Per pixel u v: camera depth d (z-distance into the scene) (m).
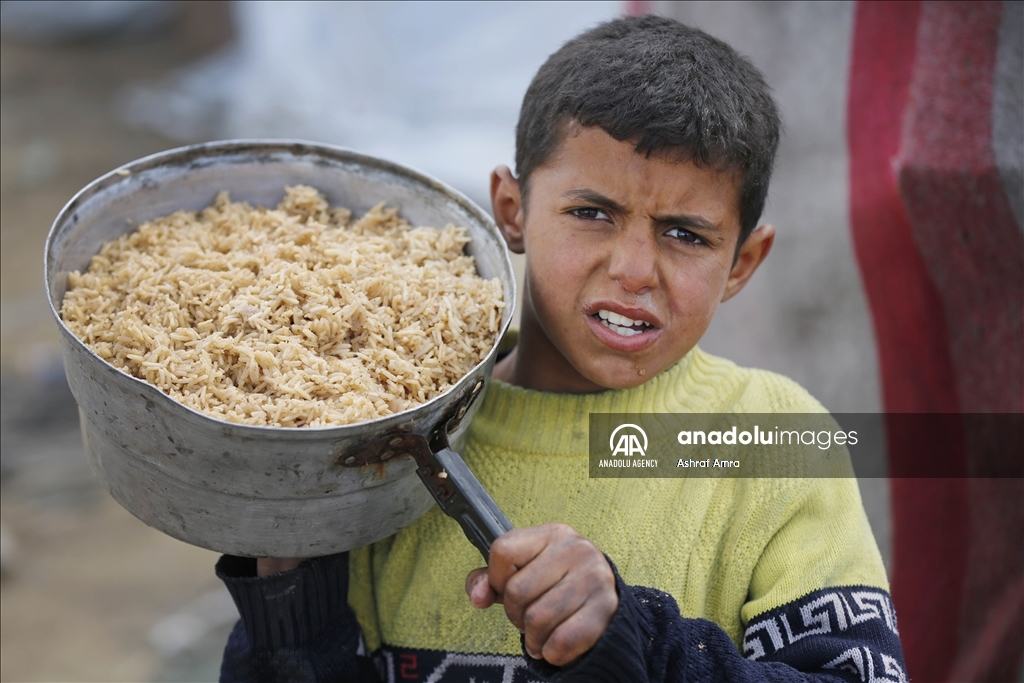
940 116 3.95
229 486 2.13
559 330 2.53
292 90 11.75
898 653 2.45
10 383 10.34
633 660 2.03
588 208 2.46
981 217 3.82
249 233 2.66
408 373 2.33
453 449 2.35
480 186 9.73
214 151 2.73
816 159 4.79
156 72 16.77
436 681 2.70
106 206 2.59
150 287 2.46
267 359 2.28
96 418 2.20
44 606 7.84
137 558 8.42
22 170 14.48
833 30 4.59
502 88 10.30
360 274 2.53
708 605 2.70
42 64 17.31
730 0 5.13
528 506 2.73
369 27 10.80
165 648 7.38
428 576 2.75
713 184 2.44
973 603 4.12
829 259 4.74
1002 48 3.73
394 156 10.30
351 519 2.25
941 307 4.15
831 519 2.70
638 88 2.39
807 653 2.44
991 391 3.95
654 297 2.45
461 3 10.62
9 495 9.02
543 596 2.02
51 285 2.32
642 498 2.71
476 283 2.55
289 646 2.54
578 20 9.98
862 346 4.64
